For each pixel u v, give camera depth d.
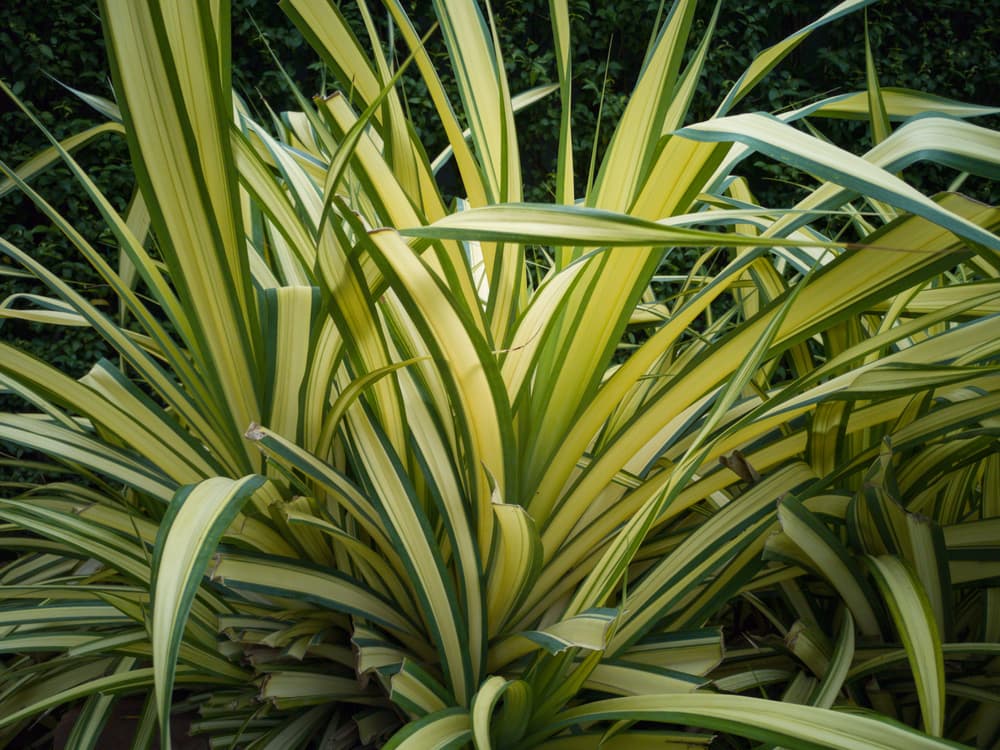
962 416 0.99
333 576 0.99
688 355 1.44
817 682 1.02
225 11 0.78
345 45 1.00
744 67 4.11
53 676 1.24
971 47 4.21
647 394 1.34
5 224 3.83
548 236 0.67
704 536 1.03
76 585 1.22
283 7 0.98
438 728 0.81
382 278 0.86
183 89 0.80
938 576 1.00
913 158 0.74
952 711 1.10
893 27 4.14
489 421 0.90
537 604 1.05
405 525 0.94
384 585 1.07
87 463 1.07
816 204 0.99
